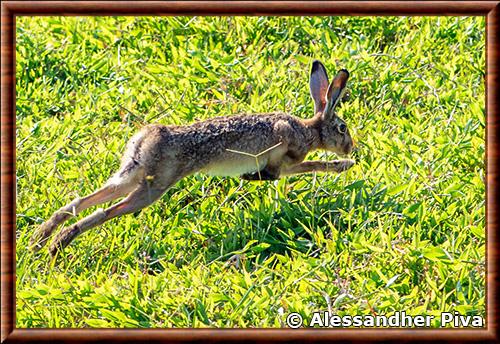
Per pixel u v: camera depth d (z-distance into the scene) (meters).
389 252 16.88
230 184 19.44
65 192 18.92
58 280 16.64
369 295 15.90
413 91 21.97
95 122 21.22
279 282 16.50
